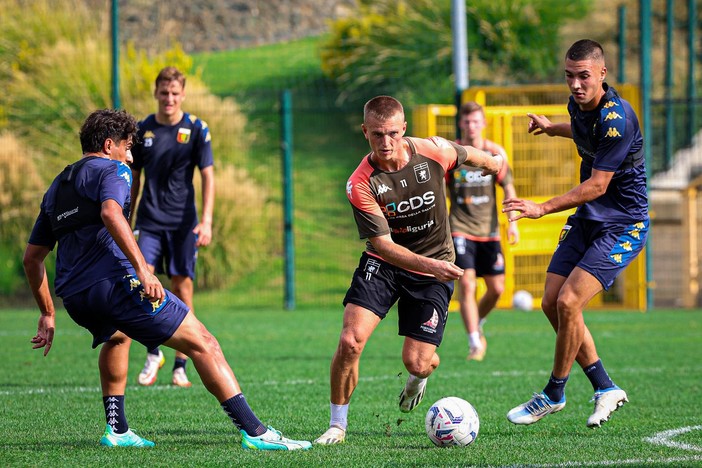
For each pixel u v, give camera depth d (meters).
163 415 21.53
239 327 43.47
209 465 15.51
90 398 24.06
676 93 87.06
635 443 18.00
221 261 57.25
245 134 64.12
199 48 89.56
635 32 91.81
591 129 18.69
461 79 47.41
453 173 31.25
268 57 88.62
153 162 27.28
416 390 19.16
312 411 22.31
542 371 29.62
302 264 60.75
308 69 86.00
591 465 15.68
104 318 16.23
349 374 18.02
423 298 18.33
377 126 16.64
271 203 66.50
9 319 47.06
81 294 16.17
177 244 27.72
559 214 51.03
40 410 22.12
